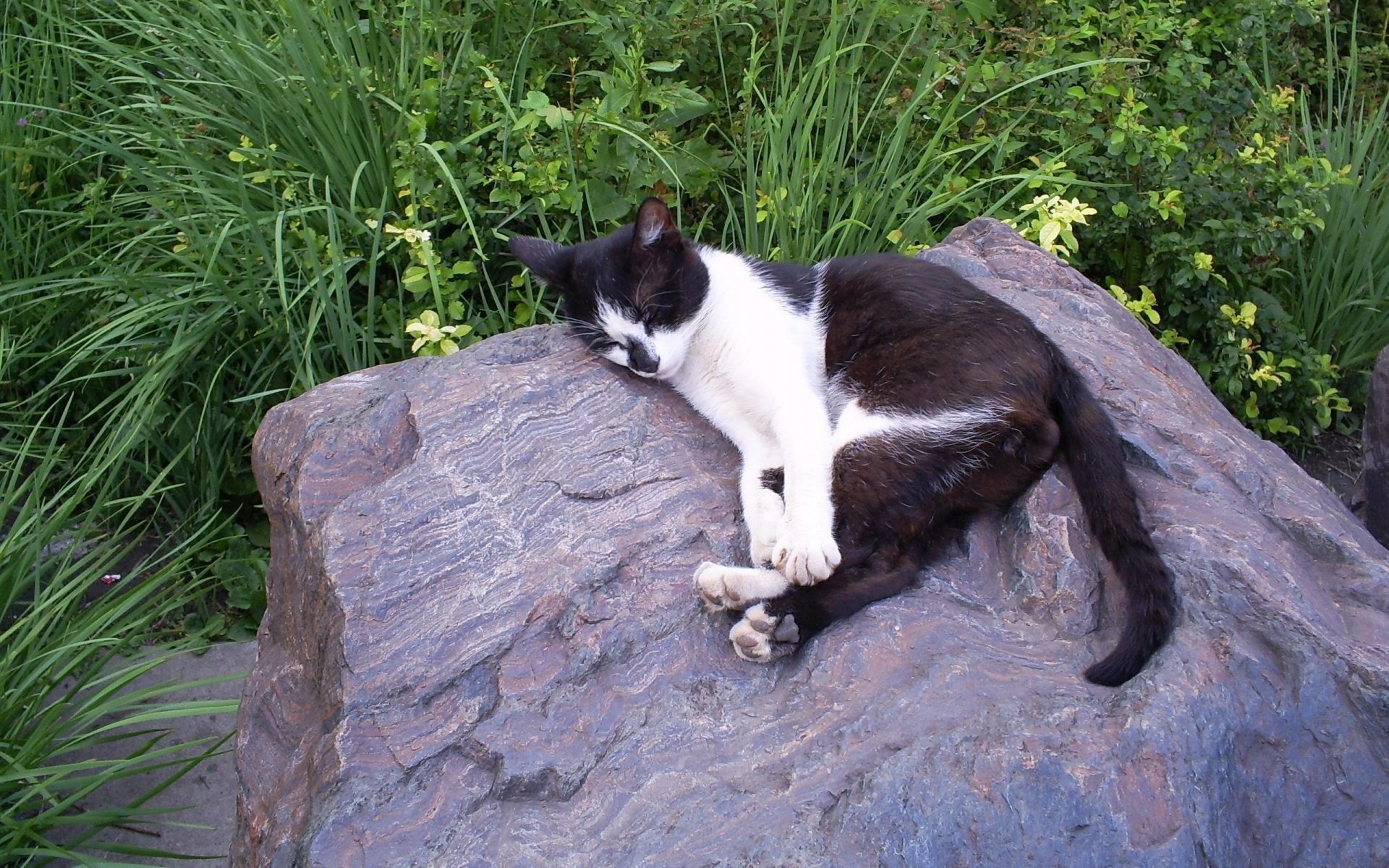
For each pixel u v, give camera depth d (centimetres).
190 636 154
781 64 172
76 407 170
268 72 168
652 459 121
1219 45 197
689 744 105
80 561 146
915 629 110
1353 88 206
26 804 130
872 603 112
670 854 99
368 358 158
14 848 125
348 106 164
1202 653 105
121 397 169
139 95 178
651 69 170
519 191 162
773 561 113
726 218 174
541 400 125
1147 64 187
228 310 160
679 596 113
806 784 101
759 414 124
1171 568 110
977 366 118
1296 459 180
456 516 117
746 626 110
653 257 127
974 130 176
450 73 174
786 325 126
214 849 133
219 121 170
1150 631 106
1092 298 141
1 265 171
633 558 115
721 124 180
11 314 169
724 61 180
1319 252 184
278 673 120
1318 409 176
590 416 124
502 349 132
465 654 110
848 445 118
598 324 129
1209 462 120
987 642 109
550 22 178
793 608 111
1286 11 198
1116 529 111
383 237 164
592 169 165
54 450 163
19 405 168
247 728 119
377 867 101
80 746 131
